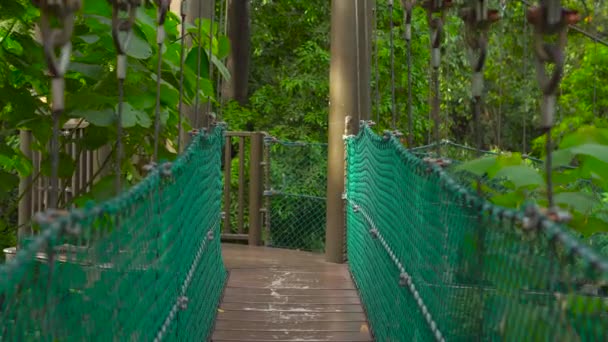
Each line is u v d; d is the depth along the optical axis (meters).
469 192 1.87
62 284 1.35
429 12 2.57
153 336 2.22
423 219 2.68
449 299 2.17
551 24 1.72
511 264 1.50
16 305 1.15
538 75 1.75
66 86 3.59
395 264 3.45
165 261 2.51
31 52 3.34
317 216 9.11
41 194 6.03
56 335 1.30
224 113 10.62
